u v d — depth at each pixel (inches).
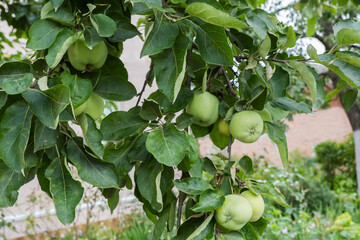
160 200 42.7
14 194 40.5
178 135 44.3
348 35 43.9
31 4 108.2
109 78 49.8
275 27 51.9
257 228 52.9
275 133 50.8
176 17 45.3
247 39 54.5
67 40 38.4
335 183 346.9
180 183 44.8
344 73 45.7
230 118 51.4
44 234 194.7
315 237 152.3
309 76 46.9
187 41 44.3
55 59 37.6
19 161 35.1
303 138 492.4
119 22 46.3
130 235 164.4
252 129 48.9
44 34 40.4
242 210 44.2
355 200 232.5
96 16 41.5
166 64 43.9
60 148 42.2
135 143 47.4
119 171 46.5
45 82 36.4
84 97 38.4
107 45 51.9
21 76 39.3
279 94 50.9
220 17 40.7
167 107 50.1
